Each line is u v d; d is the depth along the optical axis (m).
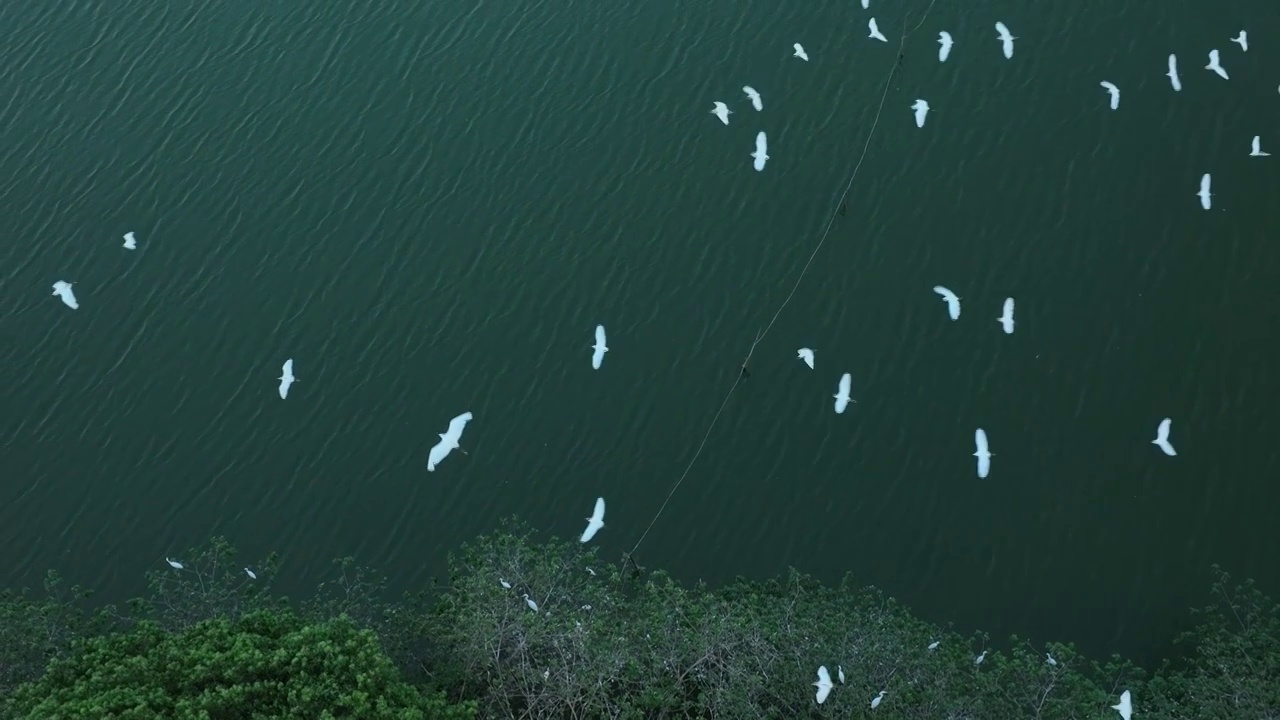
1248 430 50.06
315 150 60.97
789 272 55.28
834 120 59.38
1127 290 53.66
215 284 57.28
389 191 59.38
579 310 55.22
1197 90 58.53
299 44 65.00
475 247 57.41
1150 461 49.78
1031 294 53.88
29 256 58.28
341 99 62.66
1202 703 39.06
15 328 56.34
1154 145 57.22
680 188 58.12
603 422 52.41
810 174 57.91
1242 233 54.56
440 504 51.12
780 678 38.50
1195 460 49.59
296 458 52.53
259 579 49.56
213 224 58.94
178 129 62.19
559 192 58.62
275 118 62.22
